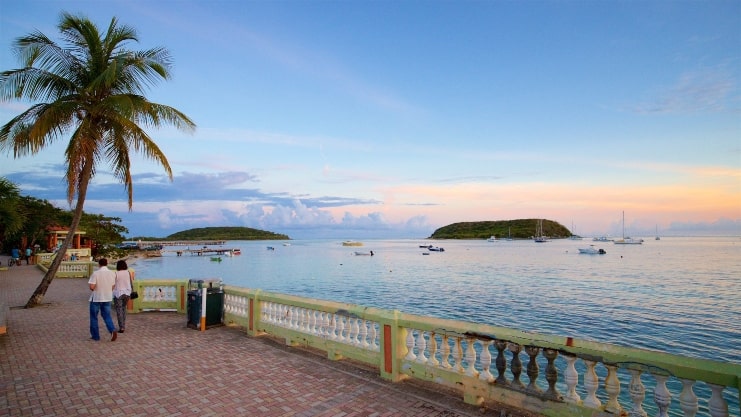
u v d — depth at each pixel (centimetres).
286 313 868
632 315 2381
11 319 1185
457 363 562
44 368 714
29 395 591
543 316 2395
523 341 483
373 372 678
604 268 5838
